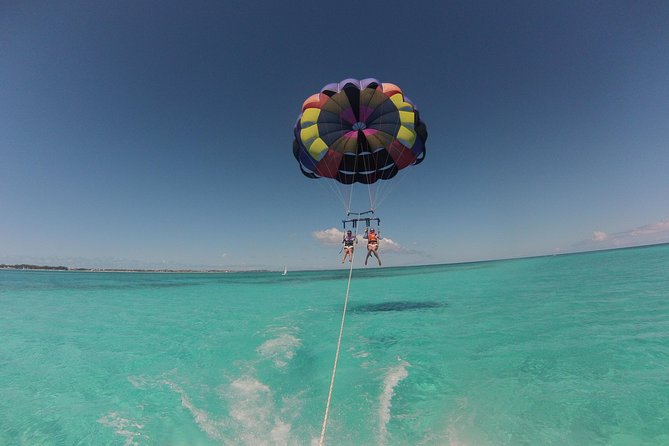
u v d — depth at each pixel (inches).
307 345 333.7
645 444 145.8
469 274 1461.6
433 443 151.6
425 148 457.7
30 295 879.1
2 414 193.3
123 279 1791.3
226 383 235.9
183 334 400.2
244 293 940.0
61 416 190.5
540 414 173.3
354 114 414.3
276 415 185.2
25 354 320.2
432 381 224.7
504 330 356.2
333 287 1115.9
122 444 160.6
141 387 232.2
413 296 730.2
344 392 211.8
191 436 165.3
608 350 265.0
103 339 378.6
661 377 209.6
